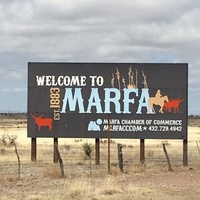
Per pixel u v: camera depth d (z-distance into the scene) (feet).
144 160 87.66
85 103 89.15
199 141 189.67
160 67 88.28
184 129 87.92
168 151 124.26
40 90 89.40
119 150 72.33
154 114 88.38
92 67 89.10
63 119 89.10
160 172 71.87
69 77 89.30
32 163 84.79
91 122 88.79
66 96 89.30
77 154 107.76
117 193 51.34
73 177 65.10
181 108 88.17
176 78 88.28
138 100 88.79
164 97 88.48
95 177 65.62
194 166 81.00
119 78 88.89
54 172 67.00
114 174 68.64
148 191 53.06
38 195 49.60
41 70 89.40
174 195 51.37
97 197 48.65
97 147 87.35
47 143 179.22
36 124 89.25
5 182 60.70
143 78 88.69
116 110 88.79
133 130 88.53
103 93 89.04
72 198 47.96
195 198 49.70
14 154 104.37
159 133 88.28
